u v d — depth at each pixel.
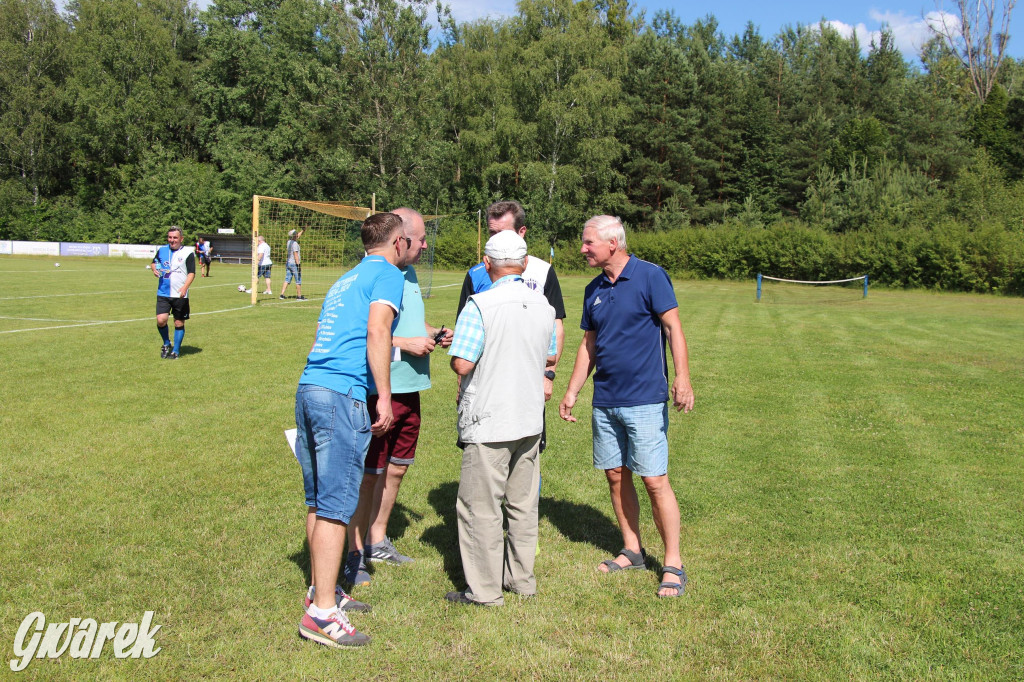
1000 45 54.12
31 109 49.59
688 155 44.94
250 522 4.24
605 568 3.76
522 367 3.30
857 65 54.84
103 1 52.12
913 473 5.28
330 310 3.27
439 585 3.59
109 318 13.59
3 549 3.80
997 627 3.14
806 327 14.62
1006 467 5.41
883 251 29.80
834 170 45.28
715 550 3.98
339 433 3.04
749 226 41.53
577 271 38.16
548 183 42.88
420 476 5.21
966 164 43.97
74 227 47.16
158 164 47.38
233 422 6.43
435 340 3.77
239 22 51.19
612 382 3.61
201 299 18.00
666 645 3.01
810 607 3.32
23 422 6.27
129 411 6.74
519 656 2.94
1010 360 10.46
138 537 3.99
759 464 5.51
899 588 3.49
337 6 43.69
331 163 42.78
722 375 9.20
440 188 45.00
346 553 3.95
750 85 48.00
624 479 3.75
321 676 2.80
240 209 45.00
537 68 42.44
